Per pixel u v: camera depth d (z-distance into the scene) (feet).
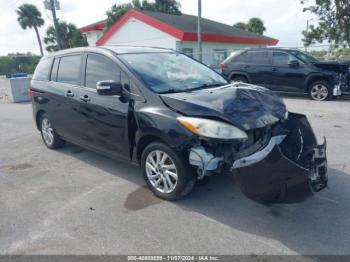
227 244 9.55
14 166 17.10
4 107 39.45
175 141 11.03
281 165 9.44
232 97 11.57
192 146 10.73
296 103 31.83
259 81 36.17
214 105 10.92
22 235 10.55
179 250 9.38
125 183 14.11
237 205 11.73
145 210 11.71
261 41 83.20
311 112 26.91
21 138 22.95
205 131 10.34
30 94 19.65
